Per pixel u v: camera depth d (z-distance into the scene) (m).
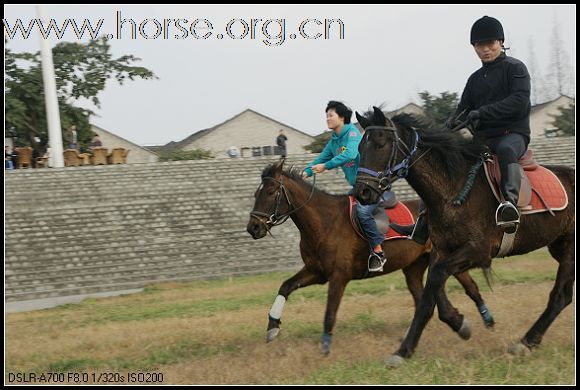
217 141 64.19
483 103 8.88
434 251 9.65
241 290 17.83
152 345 10.10
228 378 7.98
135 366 8.93
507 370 7.66
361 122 8.07
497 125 8.77
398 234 9.89
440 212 8.24
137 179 29.45
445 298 8.57
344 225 9.42
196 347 9.84
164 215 26.14
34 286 21.08
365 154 7.91
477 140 8.46
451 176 8.20
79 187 28.25
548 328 9.58
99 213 25.75
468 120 8.55
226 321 11.88
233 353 9.27
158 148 65.06
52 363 9.20
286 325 11.09
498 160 8.47
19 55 40.75
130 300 17.42
